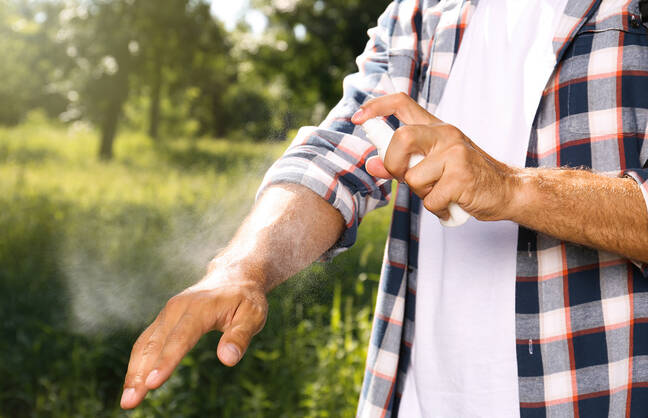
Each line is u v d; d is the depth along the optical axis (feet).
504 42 3.57
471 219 3.58
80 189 31.76
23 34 63.26
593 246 2.99
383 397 3.86
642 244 2.93
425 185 2.78
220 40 61.93
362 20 54.85
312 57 57.72
